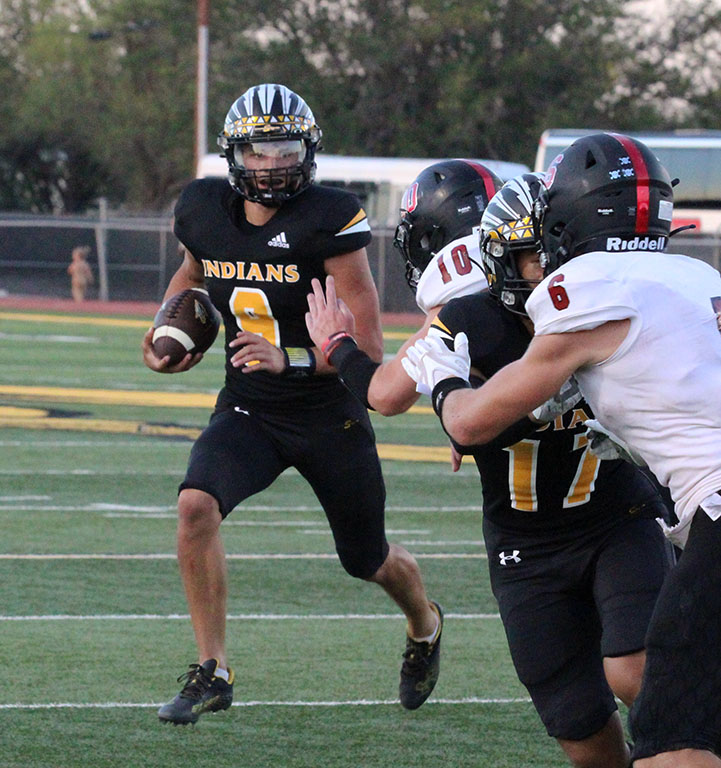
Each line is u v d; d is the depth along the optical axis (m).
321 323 10.10
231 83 120.00
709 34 124.12
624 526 9.75
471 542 21.97
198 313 13.65
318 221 12.72
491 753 12.07
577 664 9.68
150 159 139.00
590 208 8.48
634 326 7.89
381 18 115.81
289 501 25.47
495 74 114.12
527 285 9.16
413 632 13.34
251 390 13.01
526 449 9.55
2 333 61.91
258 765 11.66
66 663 14.72
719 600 7.80
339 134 116.50
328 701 13.62
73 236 88.56
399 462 30.31
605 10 115.94
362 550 13.17
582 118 115.44
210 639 11.99
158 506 24.30
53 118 141.75
